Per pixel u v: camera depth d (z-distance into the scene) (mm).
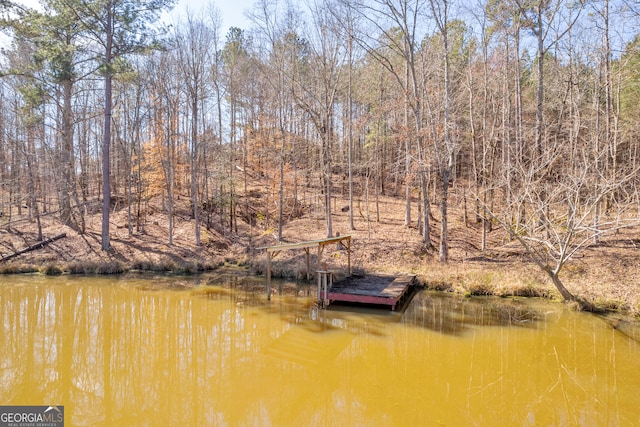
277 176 25203
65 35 19812
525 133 18250
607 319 11266
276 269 17703
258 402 7293
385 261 17766
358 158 29141
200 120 28906
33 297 14242
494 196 20125
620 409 6879
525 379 8055
